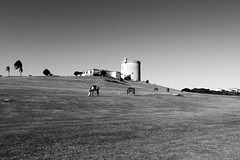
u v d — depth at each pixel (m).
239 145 15.87
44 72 173.00
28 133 16.03
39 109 27.91
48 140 14.72
